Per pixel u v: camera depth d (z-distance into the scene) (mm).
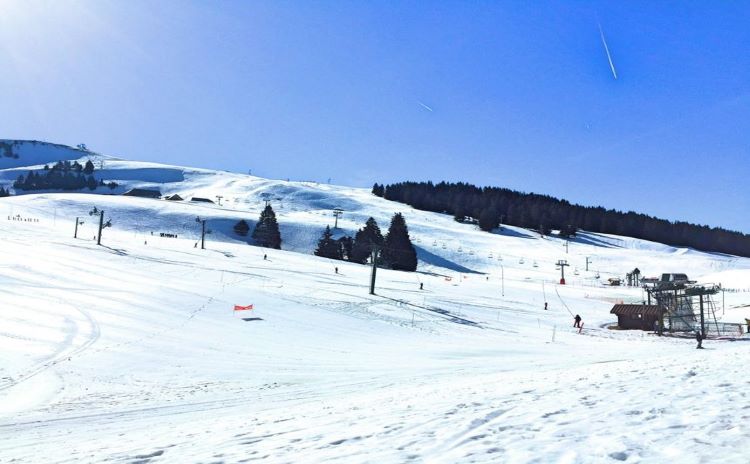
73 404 18109
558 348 34844
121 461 7289
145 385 22188
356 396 15875
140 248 79438
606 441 6262
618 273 131625
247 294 48969
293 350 31562
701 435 6270
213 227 137375
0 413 16594
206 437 9023
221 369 25578
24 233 83750
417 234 168125
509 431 7199
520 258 145250
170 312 39812
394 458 6152
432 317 48781
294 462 6309
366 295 56000
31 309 36594
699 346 33562
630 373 13234
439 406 10070
